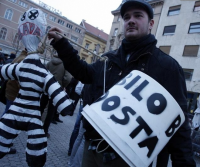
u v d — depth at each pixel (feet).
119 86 3.76
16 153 9.90
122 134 3.15
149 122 3.32
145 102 3.45
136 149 3.13
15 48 101.45
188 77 57.57
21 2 112.06
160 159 4.20
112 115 3.33
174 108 3.57
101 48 133.18
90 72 5.11
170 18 65.77
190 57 58.13
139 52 4.16
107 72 4.61
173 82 3.97
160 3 70.08
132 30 4.33
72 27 126.82
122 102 3.45
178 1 65.16
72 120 22.68
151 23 4.88
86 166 4.58
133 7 4.46
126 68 4.31
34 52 6.48
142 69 4.09
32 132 6.03
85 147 4.75
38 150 6.01
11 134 5.98
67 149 12.25
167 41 64.49
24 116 6.05
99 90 4.64
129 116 3.31
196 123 20.07
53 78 6.45
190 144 3.89
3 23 107.55
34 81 6.19
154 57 4.18
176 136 3.86
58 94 6.21
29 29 6.48
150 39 4.29
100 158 4.03
